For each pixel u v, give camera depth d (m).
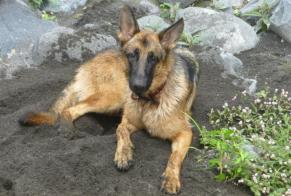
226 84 4.24
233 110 3.91
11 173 3.36
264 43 4.83
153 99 3.60
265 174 3.38
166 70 3.58
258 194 3.31
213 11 4.92
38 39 4.43
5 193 3.28
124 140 3.50
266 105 3.92
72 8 5.00
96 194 3.28
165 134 3.63
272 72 4.43
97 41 4.42
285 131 3.65
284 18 4.78
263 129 3.70
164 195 3.28
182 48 4.27
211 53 4.43
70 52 4.37
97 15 4.96
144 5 5.09
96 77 3.84
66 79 4.15
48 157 3.42
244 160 3.37
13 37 4.45
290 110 3.92
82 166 3.39
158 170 3.40
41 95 4.04
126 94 3.70
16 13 4.61
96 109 3.81
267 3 4.96
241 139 3.51
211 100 4.04
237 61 4.44
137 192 3.28
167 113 3.60
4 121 3.76
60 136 3.63
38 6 4.93
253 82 4.23
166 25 4.78
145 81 3.48
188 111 3.82
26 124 3.68
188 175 3.39
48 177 3.32
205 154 3.54
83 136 3.67
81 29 4.50
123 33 3.60
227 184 3.39
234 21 4.78
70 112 3.75
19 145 3.54
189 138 3.61
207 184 3.36
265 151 3.50
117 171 3.39
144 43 3.51
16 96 4.00
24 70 4.29
